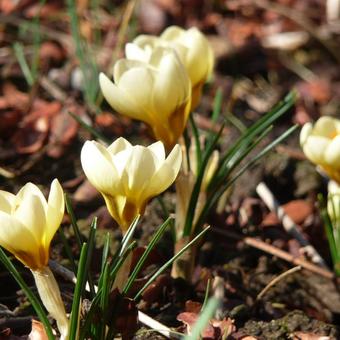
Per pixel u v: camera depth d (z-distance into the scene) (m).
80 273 0.58
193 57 0.66
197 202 0.67
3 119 0.81
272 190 0.80
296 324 0.67
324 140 0.68
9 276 0.68
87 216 0.74
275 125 0.88
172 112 0.64
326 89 0.97
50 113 0.82
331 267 0.74
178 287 0.67
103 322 0.60
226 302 0.68
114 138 0.82
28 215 0.57
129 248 0.59
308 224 0.75
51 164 0.79
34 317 0.65
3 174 0.77
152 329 0.64
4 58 0.93
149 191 0.60
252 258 0.73
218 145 0.82
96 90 0.83
